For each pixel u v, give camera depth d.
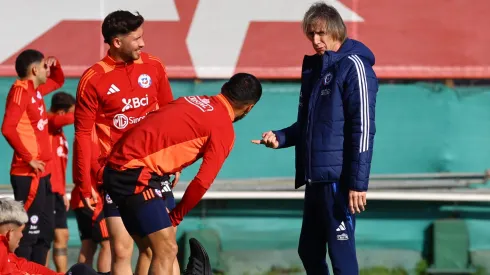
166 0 29.91
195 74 29.86
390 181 29.91
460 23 29.84
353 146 18.83
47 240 27.78
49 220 27.86
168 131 17.44
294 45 29.95
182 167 17.83
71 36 29.92
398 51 29.92
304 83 20.20
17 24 29.77
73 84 30.30
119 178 17.67
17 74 28.61
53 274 22.38
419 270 29.20
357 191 18.88
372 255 29.36
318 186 19.62
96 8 29.97
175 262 18.97
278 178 30.00
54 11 29.88
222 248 29.42
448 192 29.17
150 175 17.69
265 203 29.50
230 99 17.84
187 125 17.44
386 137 30.08
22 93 26.73
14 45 29.80
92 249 27.97
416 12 29.91
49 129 28.62
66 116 28.47
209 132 17.45
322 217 19.69
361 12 29.91
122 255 20.47
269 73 29.94
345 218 19.45
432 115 30.08
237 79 17.84
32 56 27.05
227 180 29.88
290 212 29.53
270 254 29.45
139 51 20.17
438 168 30.00
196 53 29.94
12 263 21.91
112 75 20.23
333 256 19.52
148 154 17.53
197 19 29.97
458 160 30.03
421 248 29.31
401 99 30.11
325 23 19.36
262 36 29.94
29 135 27.00
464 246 28.97
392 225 29.39
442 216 29.31
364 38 29.92
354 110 18.81
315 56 20.06
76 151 20.75
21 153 26.66
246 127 30.16
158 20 29.91
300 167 20.36
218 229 29.44
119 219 20.30
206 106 17.67
